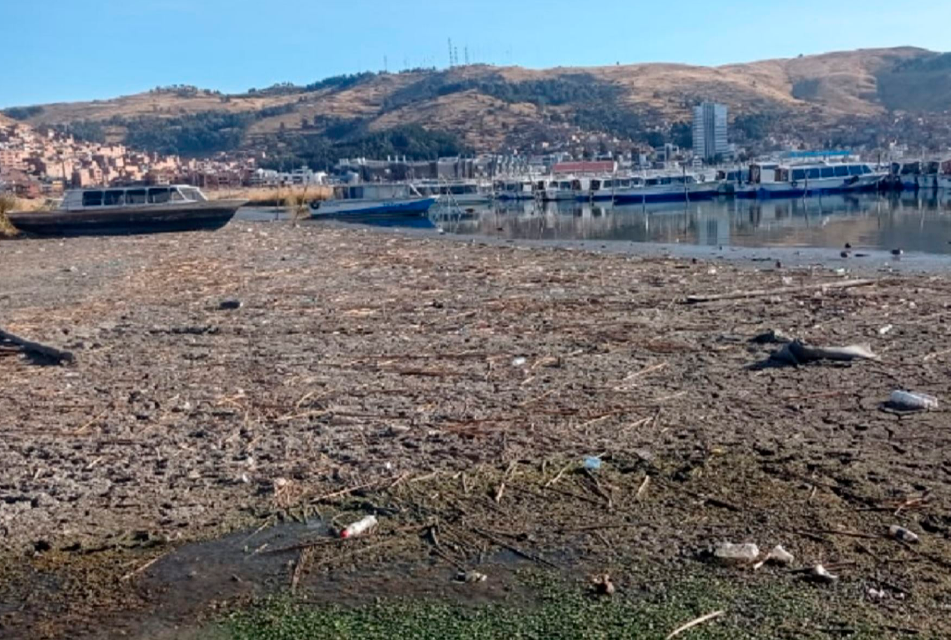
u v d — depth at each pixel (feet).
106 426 31.60
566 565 20.24
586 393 33.35
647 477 24.82
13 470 27.48
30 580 20.74
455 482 25.21
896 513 21.74
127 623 18.78
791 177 216.74
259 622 18.56
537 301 55.67
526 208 219.20
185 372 39.42
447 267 78.07
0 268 87.20
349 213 179.63
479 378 36.37
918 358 36.01
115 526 23.31
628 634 17.34
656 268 72.74
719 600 18.35
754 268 71.26
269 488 25.36
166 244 112.27
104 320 53.98
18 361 42.91
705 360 37.52
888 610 17.60
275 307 57.00
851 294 53.62
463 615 18.39
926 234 108.27
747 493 23.39
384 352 42.06
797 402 30.71
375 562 20.92
